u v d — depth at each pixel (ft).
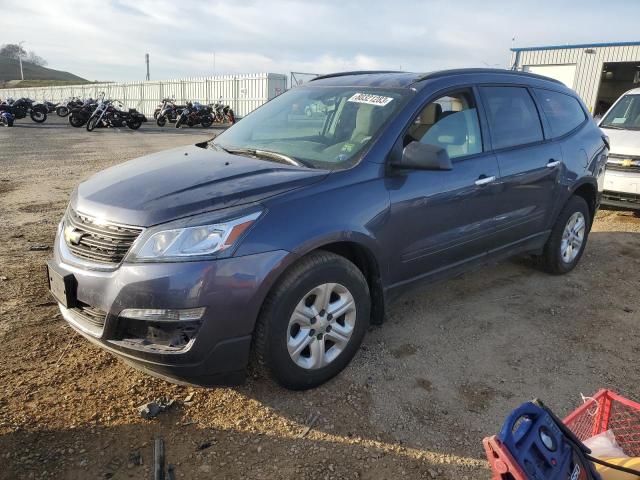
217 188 9.30
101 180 10.55
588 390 10.51
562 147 15.25
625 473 6.57
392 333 12.52
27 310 12.82
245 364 8.93
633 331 13.07
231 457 8.36
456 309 13.97
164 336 8.48
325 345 10.12
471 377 10.80
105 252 8.86
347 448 8.66
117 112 75.20
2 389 9.66
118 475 7.89
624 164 22.94
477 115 12.91
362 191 10.12
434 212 11.44
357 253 10.63
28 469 7.88
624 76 83.35
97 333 8.86
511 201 13.52
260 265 8.61
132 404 9.49
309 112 12.80
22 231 19.77
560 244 16.07
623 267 17.66
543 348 12.08
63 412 9.14
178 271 8.25
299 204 9.27
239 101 108.99
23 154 44.37
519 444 5.40
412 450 8.68
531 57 77.25
